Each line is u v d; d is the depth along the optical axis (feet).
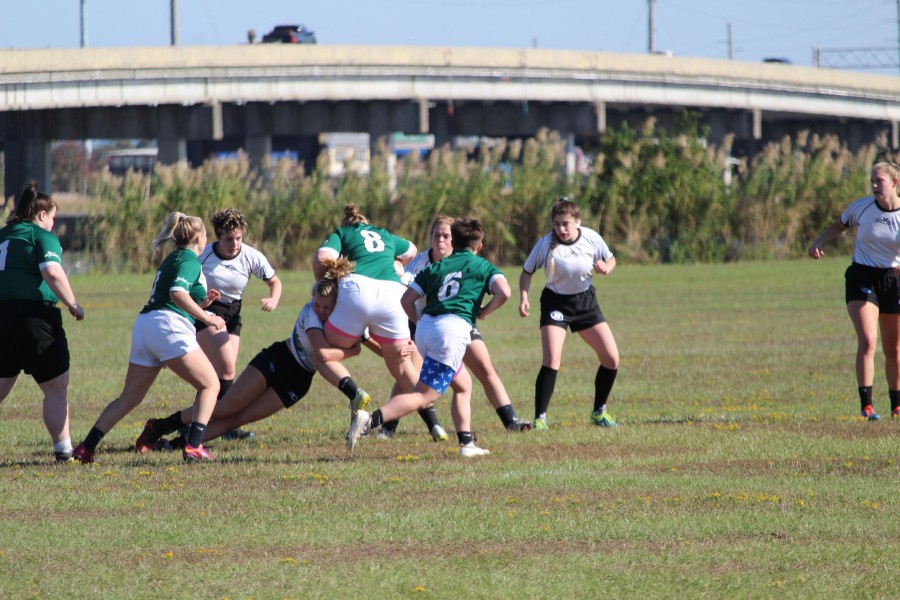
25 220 102.78
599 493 89.20
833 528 77.46
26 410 140.77
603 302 288.71
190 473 99.04
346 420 131.23
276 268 421.18
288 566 70.23
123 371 175.42
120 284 352.69
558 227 120.47
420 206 429.79
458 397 107.34
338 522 80.53
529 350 202.18
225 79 647.15
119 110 652.48
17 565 70.54
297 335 111.86
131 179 406.41
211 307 122.31
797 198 452.76
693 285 337.93
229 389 116.88
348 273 109.60
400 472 98.22
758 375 165.07
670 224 449.89
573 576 67.82
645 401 144.36
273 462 104.37
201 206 408.46
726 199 447.83
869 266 123.54
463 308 104.22
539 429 120.67
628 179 444.96
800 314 253.24
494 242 437.17
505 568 69.62
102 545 75.00
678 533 76.95
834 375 163.32
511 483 92.58
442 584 66.59
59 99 597.93
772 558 71.00
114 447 114.21
